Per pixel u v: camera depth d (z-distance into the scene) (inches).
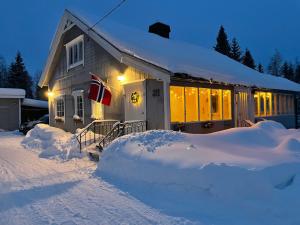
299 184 175.8
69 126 629.9
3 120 941.8
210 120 453.1
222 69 531.5
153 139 272.2
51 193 227.3
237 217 165.6
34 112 1129.4
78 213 184.5
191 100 425.1
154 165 224.2
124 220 171.3
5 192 233.0
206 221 163.5
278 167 188.2
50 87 728.3
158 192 210.2
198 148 237.5
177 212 178.4
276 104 649.0
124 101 446.9
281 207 162.1
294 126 731.4
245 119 513.7
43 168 324.2
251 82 508.7
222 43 1930.4
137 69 399.9
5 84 2363.4
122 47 431.8
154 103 395.9
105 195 217.5
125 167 250.4
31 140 559.8
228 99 489.4
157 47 517.3
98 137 437.1
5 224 171.8
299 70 2455.7
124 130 429.1
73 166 330.3
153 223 165.6
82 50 569.3
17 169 321.7
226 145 255.6
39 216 181.9
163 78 356.8
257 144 266.8
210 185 187.3
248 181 175.3
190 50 629.6
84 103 565.3
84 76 562.3
